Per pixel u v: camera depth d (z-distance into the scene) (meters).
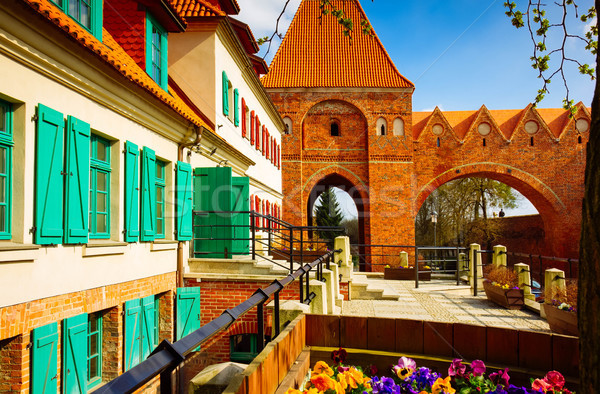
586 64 4.82
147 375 1.60
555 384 3.12
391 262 19.88
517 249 36.19
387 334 4.06
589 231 1.80
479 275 13.15
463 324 3.85
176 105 7.98
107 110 6.04
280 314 4.61
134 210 6.66
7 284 4.14
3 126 4.36
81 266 5.34
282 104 26.08
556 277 8.98
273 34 4.52
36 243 4.50
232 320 2.55
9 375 4.30
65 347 4.93
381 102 26.03
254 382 2.44
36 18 4.30
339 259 11.70
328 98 26.00
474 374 3.33
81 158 5.25
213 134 9.71
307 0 28.95
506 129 28.64
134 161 6.70
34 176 4.54
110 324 6.22
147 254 7.21
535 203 29.44
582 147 27.72
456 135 27.77
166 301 8.09
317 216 36.47
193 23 11.13
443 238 37.19
